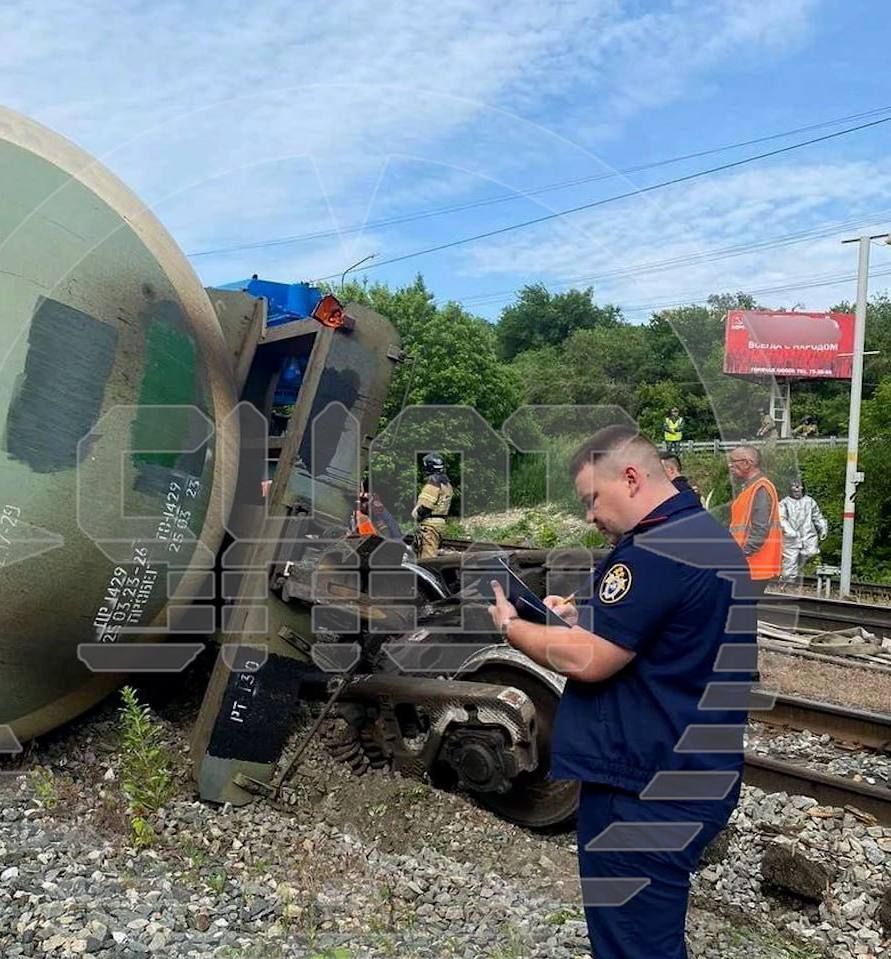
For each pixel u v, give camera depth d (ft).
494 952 10.91
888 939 12.59
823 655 28.17
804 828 15.51
